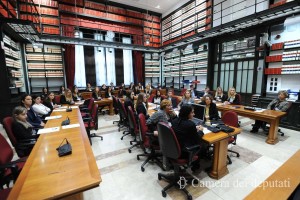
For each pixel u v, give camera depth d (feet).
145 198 5.99
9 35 17.71
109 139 11.98
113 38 26.22
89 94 22.61
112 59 27.55
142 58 30.42
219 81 21.39
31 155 4.95
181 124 5.91
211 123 8.28
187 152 5.97
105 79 27.17
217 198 5.92
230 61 19.83
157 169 7.93
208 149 8.73
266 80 16.20
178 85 29.32
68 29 22.33
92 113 12.15
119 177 7.31
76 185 3.45
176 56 27.91
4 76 15.10
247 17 14.49
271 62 15.53
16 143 6.90
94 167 4.23
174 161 6.19
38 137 6.78
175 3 26.22
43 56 21.61
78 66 24.62
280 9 12.27
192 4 23.17
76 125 8.22
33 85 22.49
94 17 23.99
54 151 5.17
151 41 30.12
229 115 8.77
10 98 15.55
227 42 20.02
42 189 3.32
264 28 15.83
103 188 6.57
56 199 3.19
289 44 13.85
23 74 20.77
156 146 7.84
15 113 7.24
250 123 15.15
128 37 28.71
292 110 13.28
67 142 5.83
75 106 14.57
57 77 23.80
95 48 25.85
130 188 6.56
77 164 4.35
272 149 9.80
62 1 21.49
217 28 17.49
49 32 20.42
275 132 10.57
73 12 22.27
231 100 14.65
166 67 30.94
